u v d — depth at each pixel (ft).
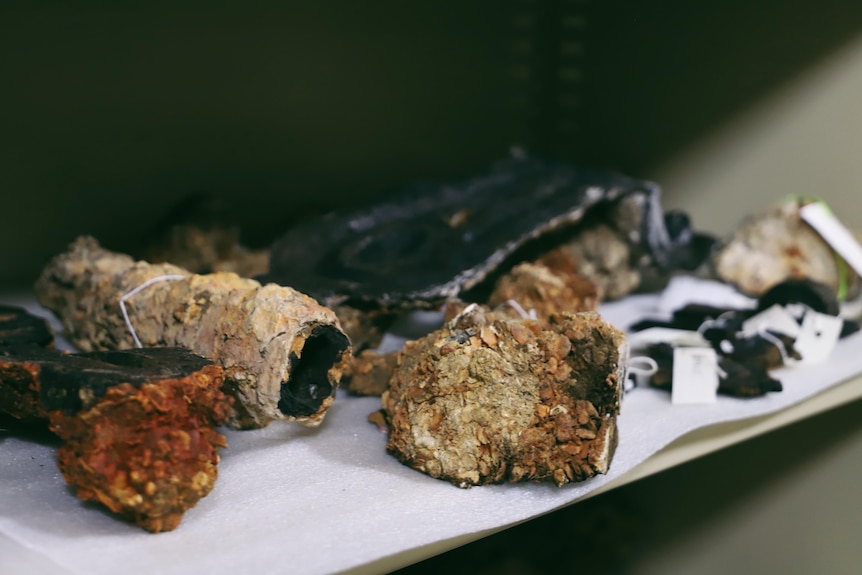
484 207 2.27
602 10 3.09
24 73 2.38
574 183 2.36
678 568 2.78
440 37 2.97
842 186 2.63
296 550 1.31
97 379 1.31
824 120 2.64
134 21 2.47
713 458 2.67
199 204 2.35
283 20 2.65
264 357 1.48
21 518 1.34
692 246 2.71
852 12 2.53
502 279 2.06
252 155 2.70
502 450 1.50
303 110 2.74
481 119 3.15
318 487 1.48
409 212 2.23
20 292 2.38
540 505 1.50
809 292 2.11
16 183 2.44
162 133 2.57
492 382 1.52
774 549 2.56
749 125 2.80
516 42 3.18
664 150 3.02
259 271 2.35
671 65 2.95
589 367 1.51
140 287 1.71
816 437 2.45
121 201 2.57
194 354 1.47
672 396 1.86
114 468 1.30
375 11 2.79
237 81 2.63
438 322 2.22
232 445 1.59
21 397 1.47
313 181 2.81
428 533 1.38
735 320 2.14
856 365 2.10
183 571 1.25
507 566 2.70
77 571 1.23
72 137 2.47
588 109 3.19
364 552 1.32
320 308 1.52
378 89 2.86
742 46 2.77
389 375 1.81
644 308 2.44
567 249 2.34
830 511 2.44
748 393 1.90
